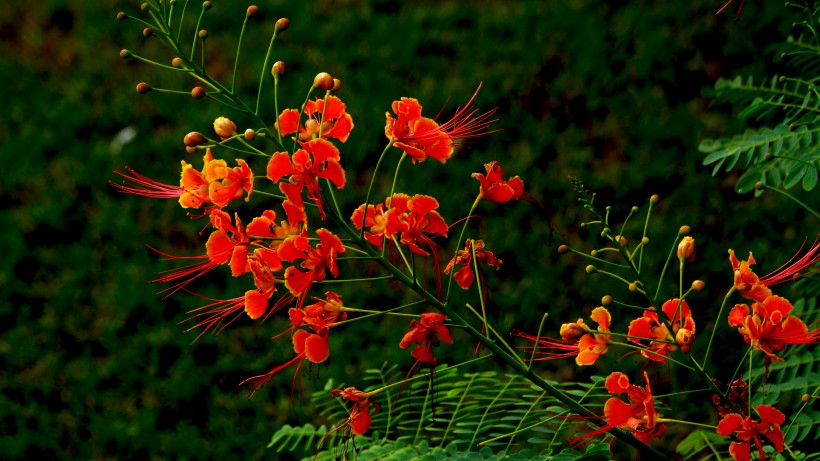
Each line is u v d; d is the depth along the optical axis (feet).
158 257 15.58
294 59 17.65
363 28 18.01
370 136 16.26
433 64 17.29
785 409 8.47
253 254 5.88
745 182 8.59
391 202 6.13
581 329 5.82
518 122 16.28
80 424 14.32
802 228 14.16
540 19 17.53
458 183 15.56
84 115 17.26
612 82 16.51
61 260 15.62
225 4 18.51
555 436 6.86
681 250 5.77
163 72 17.57
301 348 5.99
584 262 14.55
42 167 16.66
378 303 14.66
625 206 15.06
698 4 16.98
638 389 5.75
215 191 5.89
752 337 5.71
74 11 18.89
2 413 14.40
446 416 9.92
